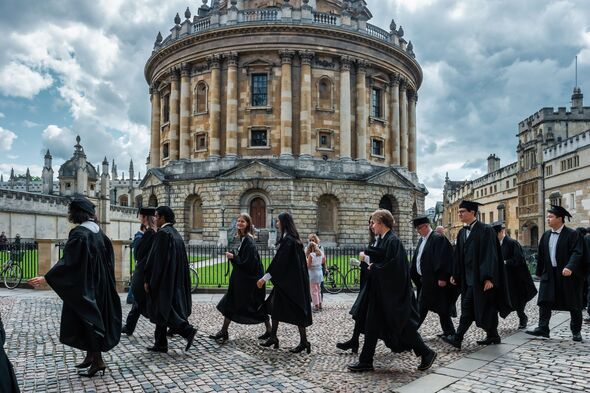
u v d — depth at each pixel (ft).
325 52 150.51
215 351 31.60
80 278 25.21
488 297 33.09
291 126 147.13
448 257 34.96
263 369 27.37
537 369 27.27
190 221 152.76
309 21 150.41
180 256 32.27
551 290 35.99
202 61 156.35
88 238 26.03
